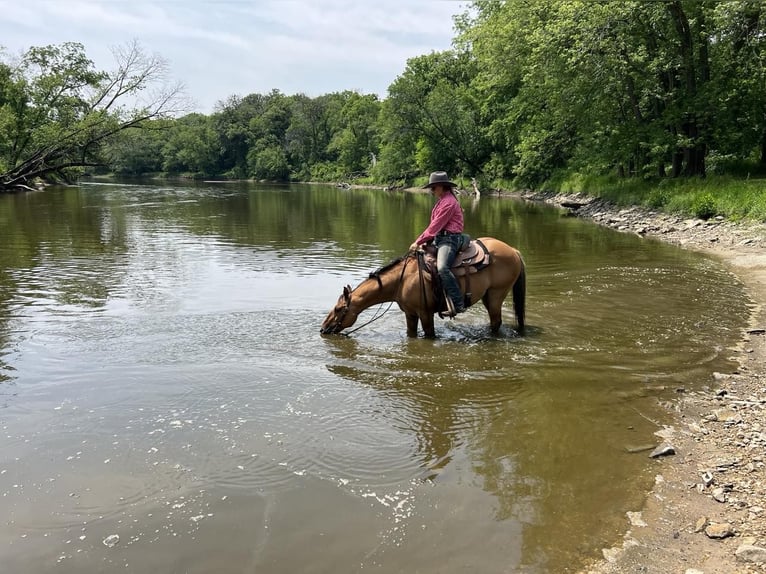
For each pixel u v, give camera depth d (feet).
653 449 15.14
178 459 14.32
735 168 90.68
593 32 80.28
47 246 51.37
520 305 26.18
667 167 102.94
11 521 11.80
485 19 160.25
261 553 11.00
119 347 23.00
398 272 25.48
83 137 128.98
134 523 11.80
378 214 91.50
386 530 11.72
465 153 185.98
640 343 24.17
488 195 153.17
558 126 117.70
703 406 17.87
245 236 60.90
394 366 21.44
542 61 93.91
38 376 19.76
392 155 218.38
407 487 13.30
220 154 370.73
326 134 347.36
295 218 83.20
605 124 96.94
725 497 12.82
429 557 10.93
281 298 32.14
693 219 64.90
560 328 26.55
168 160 368.48
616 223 71.10
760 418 16.69
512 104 141.79
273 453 14.71
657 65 82.64
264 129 365.61
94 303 30.40
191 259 45.29
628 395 18.75
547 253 48.44
